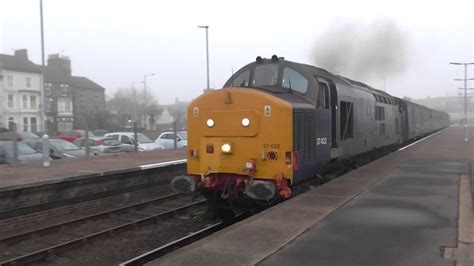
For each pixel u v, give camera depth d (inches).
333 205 333.7
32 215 429.4
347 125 502.3
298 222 286.4
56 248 338.0
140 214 476.1
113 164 596.1
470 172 512.4
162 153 792.3
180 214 471.5
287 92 400.8
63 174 486.0
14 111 2514.8
